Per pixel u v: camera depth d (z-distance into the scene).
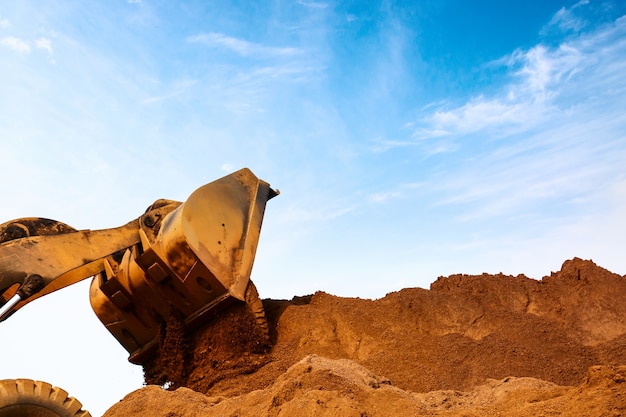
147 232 14.78
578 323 14.82
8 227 13.17
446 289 16.94
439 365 13.61
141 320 15.76
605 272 15.88
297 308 15.51
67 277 14.73
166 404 11.58
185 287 14.48
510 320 14.88
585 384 9.71
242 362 14.17
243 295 14.60
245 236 15.16
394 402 10.45
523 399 10.19
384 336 14.55
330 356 14.20
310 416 9.77
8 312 12.15
